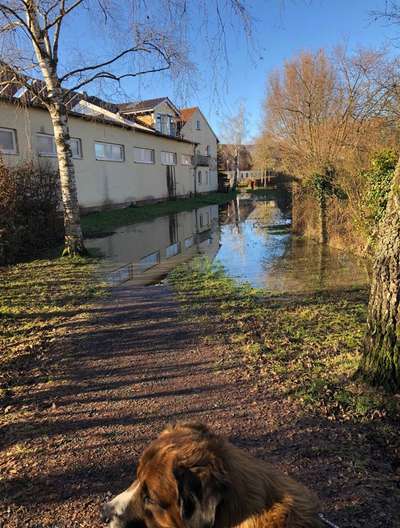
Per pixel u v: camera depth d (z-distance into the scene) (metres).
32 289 8.23
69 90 10.23
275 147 28.83
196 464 1.35
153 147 29.47
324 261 10.89
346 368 4.32
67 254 11.32
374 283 3.79
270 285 8.54
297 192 16.30
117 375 4.52
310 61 20.00
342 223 12.45
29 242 11.67
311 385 4.02
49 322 6.31
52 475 2.92
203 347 5.23
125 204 25.41
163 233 16.70
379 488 2.60
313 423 3.40
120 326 6.10
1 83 9.79
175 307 7.02
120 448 3.21
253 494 1.37
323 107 17.92
